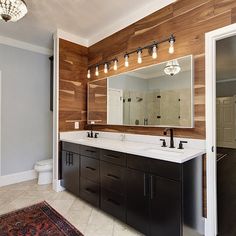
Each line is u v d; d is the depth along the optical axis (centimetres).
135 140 252
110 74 293
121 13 254
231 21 169
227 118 602
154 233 163
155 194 163
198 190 177
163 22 222
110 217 215
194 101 195
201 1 190
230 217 210
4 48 324
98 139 287
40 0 220
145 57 242
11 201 256
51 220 208
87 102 333
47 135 379
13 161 334
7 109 328
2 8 170
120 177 196
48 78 379
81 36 323
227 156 485
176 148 198
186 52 202
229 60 362
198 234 176
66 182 283
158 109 227
